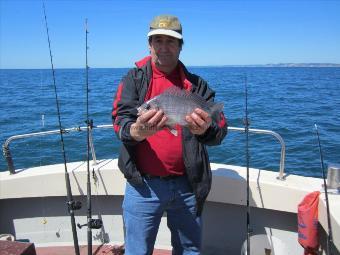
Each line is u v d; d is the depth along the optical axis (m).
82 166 3.64
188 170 2.48
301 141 11.20
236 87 37.75
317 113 17.47
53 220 3.78
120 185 3.52
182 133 2.45
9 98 28.22
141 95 2.46
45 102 24.33
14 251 1.71
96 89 37.91
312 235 2.86
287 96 27.22
